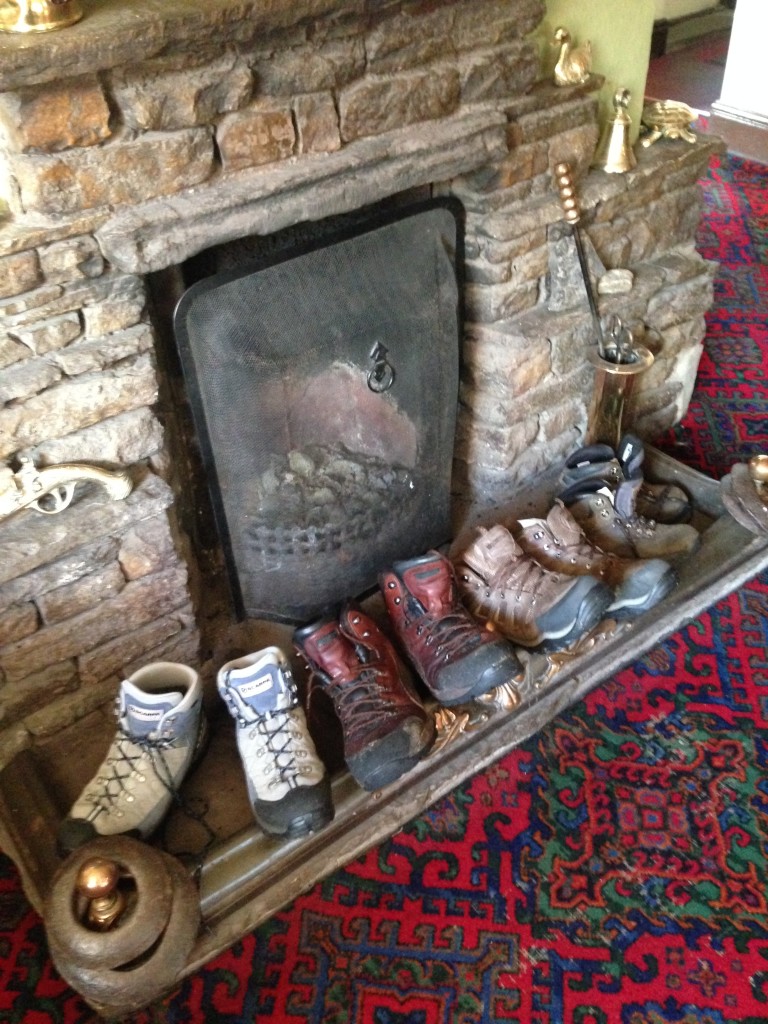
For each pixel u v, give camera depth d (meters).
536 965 1.21
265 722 1.30
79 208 1.06
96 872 1.03
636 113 1.77
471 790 1.42
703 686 1.58
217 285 1.24
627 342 1.75
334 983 1.19
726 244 3.01
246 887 1.23
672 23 4.65
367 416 1.52
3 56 0.90
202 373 1.29
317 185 1.25
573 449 1.94
